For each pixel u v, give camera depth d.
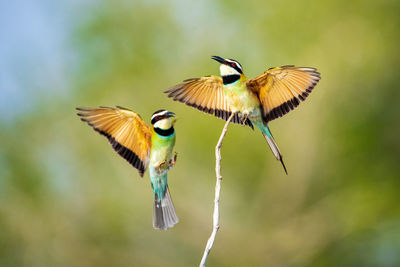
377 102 17.88
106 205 16.50
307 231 17.20
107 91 17.41
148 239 16.77
